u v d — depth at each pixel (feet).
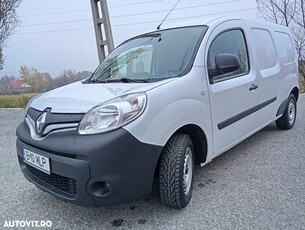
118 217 8.46
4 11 37.11
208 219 8.11
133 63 10.50
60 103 8.07
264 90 13.04
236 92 10.74
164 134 7.73
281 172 11.03
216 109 9.75
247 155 13.04
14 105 35.73
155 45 10.73
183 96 8.42
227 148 10.75
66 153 7.13
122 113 7.10
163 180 8.23
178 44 10.18
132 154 7.12
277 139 15.24
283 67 15.28
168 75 9.11
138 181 7.34
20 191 10.48
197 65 9.23
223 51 10.58
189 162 8.99
